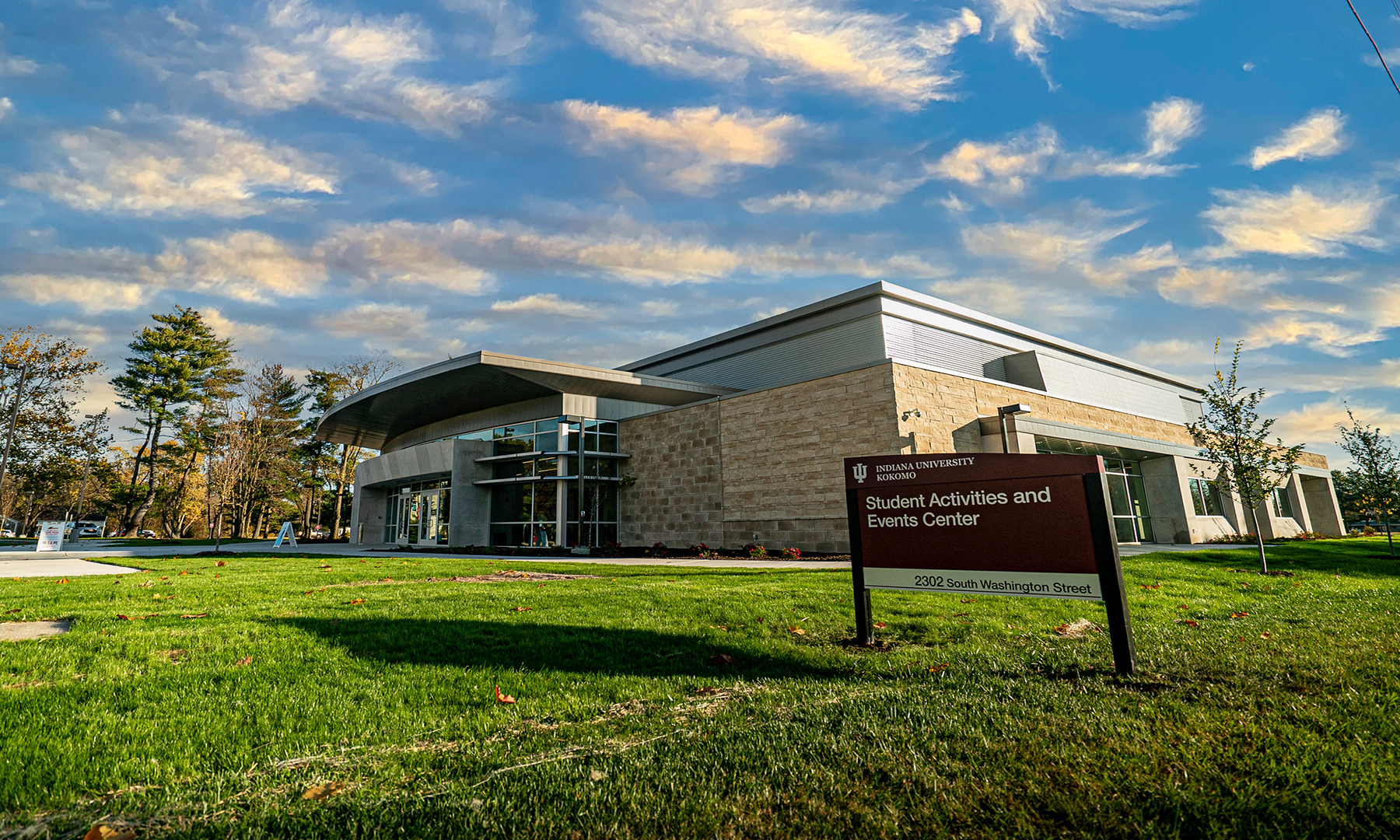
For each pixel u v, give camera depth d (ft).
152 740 12.26
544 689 15.93
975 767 10.72
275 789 10.30
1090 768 10.61
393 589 36.06
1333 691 14.49
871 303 103.35
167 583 37.99
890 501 22.00
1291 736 11.64
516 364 87.25
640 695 15.51
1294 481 115.75
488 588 36.29
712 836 8.73
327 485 190.29
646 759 11.20
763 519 80.38
